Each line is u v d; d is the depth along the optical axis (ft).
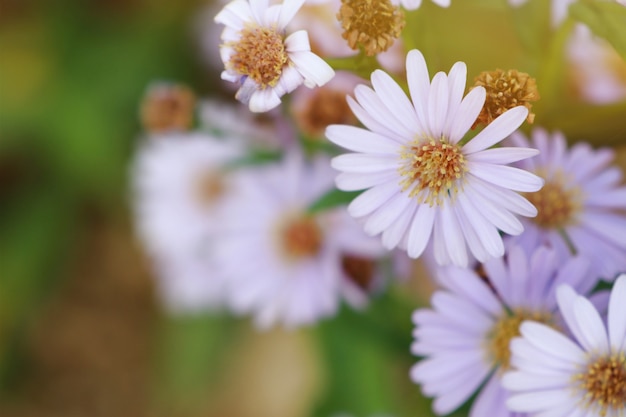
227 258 1.08
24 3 1.81
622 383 0.72
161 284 1.78
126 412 1.98
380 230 0.71
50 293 1.86
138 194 1.51
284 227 1.04
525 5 0.78
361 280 0.99
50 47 1.78
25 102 1.76
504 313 0.77
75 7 1.78
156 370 1.88
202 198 1.38
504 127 0.68
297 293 1.04
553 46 0.78
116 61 1.74
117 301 2.00
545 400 0.72
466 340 0.78
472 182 0.70
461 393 0.78
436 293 0.78
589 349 0.72
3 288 1.81
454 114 0.69
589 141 0.79
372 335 1.02
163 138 1.32
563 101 0.80
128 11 1.77
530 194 0.79
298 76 0.69
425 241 0.70
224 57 0.71
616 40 0.72
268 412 1.90
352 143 0.70
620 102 0.79
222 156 1.13
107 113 1.73
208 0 1.64
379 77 0.69
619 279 0.72
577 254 0.78
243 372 1.92
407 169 0.70
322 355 1.36
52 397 1.98
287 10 0.70
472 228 0.70
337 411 1.36
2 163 1.84
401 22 0.70
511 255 0.76
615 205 0.79
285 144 0.98
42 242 1.84
